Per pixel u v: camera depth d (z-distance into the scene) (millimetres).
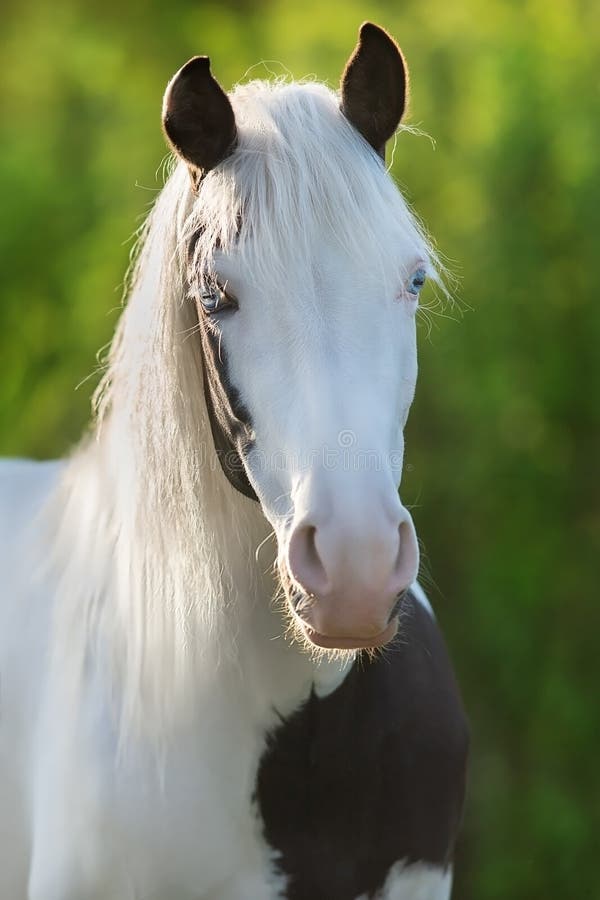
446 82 8953
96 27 12102
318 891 3342
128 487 3322
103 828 3352
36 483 4340
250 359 2891
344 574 2648
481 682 8414
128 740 3350
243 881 3348
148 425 3223
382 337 2863
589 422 8367
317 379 2789
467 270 8172
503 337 8125
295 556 2730
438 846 3531
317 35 9398
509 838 8023
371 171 2963
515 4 9492
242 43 10773
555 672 8109
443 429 8453
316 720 3293
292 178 2881
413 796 3453
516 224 8219
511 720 8352
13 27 13820
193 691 3293
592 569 8281
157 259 3205
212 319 2982
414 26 9430
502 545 8273
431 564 8523
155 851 3320
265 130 2998
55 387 9289
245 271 2871
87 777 3387
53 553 3828
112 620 3475
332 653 3084
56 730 3535
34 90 11312
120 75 10758
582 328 8203
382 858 3406
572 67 8375
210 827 3311
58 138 10953
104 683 3457
